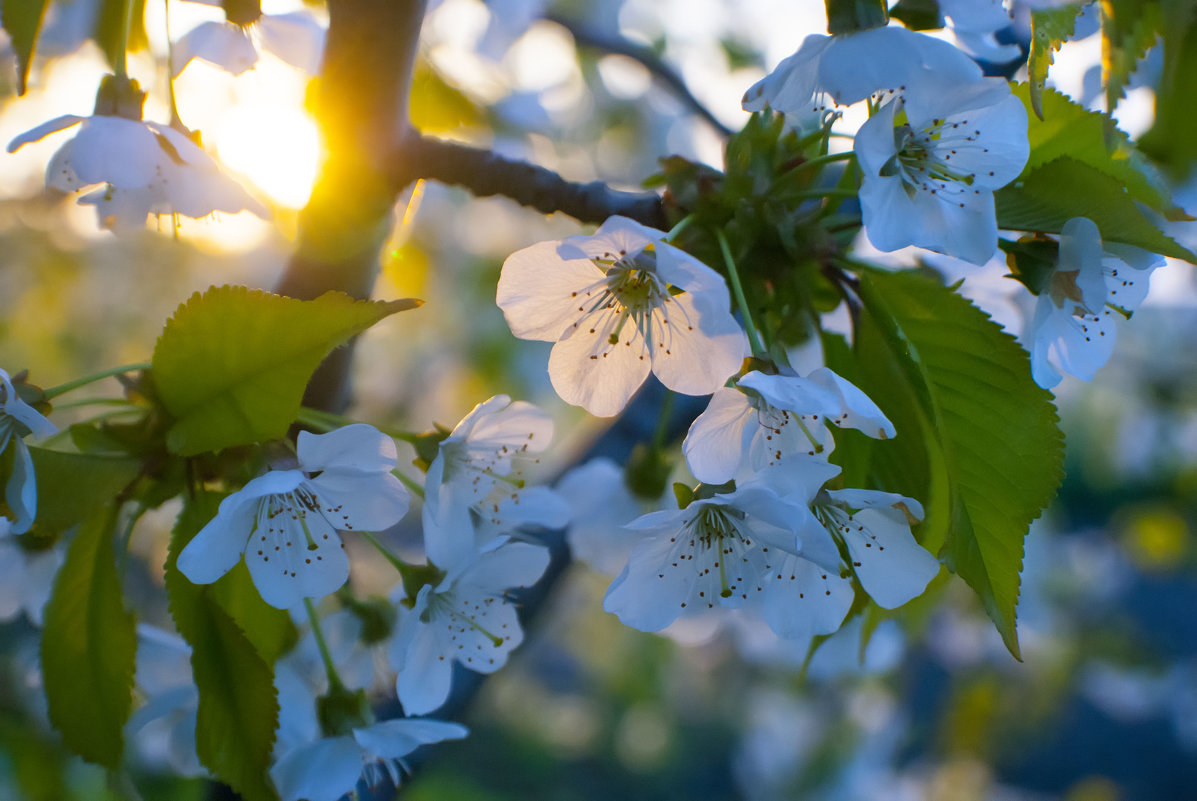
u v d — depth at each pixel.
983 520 0.29
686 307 0.30
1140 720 1.63
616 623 1.40
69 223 0.82
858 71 0.29
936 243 0.29
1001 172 0.29
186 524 0.29
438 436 0.32
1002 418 0.30
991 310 0.35
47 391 0.29
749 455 0.30
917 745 1.02
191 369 0.29
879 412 0.29
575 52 0.57
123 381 0.30
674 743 1.42
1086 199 0.30
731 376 0.29
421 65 0.38
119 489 0.29
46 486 0.29
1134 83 0.30
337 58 0.32
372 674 0.34
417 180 0.33
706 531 0.30
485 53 0.43
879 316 0.29
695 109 0.53
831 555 0.28
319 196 0.33
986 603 0.29
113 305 0.93
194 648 0.29
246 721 0.29
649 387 0.40
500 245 0.83
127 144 0.31
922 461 0.30
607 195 0.32
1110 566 1.20
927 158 0.30
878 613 0.32
